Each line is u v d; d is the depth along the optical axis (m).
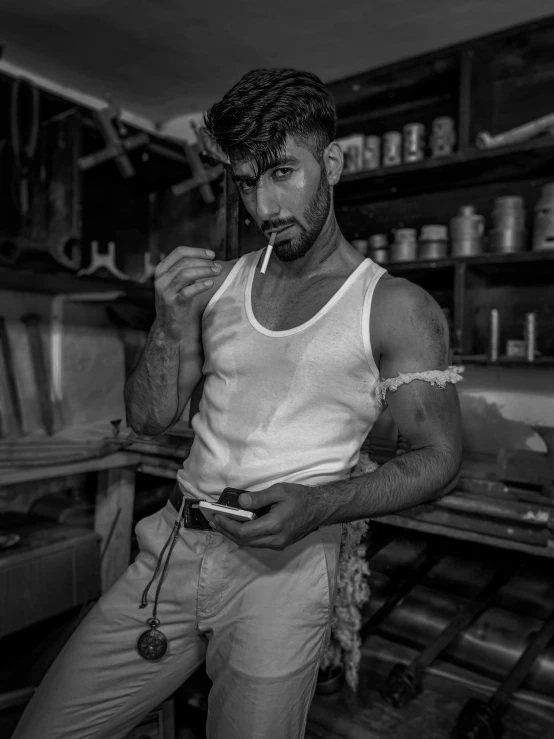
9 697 1.39
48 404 2.59
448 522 1.39
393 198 2.51
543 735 1.44
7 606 1.84
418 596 1.87
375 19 2.09
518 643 1.64
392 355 0.91
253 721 0.89
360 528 1.20
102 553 2.17
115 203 2.81
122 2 2.00
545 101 2.15
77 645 1.05
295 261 0.98
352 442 0.98
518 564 1.74
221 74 2.54
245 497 0.77
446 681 1.66
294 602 0.93
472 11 2.04
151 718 1.34
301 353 0.92
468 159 2.00
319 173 0.92
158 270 0.96
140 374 1.07
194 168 2.41
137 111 2.96
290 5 2.01
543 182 2.18
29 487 2.48
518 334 2.24
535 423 2.25
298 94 0.88
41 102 2.35
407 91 2.35
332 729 1.46
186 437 1.90
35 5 2.03
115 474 2.16
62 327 2.71
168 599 1.02
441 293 2.42
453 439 0.93
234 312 1.01
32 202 2.24
